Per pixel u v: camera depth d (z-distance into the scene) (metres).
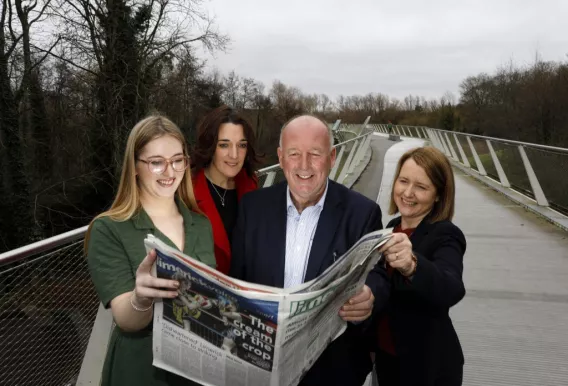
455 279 1.56
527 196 7.95
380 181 10.80
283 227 1.78
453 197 1.86
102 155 14.24
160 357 1.32
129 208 1.54
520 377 2.66
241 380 1.25
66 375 2.15
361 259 1.26
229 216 2.60
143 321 1.38
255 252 1.79
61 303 2.06
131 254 1.48
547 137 30.95
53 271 2.02
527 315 3.47
